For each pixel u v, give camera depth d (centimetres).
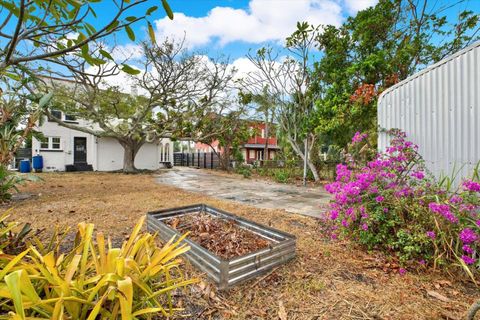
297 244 273
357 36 687
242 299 173
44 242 250
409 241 225
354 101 597
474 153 242
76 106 1020
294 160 1019
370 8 683
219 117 1269
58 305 98
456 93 254
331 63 723
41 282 120
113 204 446
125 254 143
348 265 226
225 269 181
